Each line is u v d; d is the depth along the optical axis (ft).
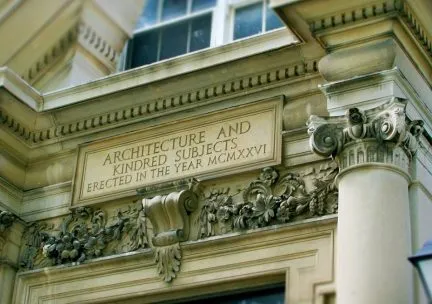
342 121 44.88
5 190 53.57
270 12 59.67
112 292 49.44
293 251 45.83
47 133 54.34
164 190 50.03
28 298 51.47
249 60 49.19
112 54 61.52
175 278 48.06
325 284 44.50
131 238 50.29
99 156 52.90
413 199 44.06
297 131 48.01
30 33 57.77
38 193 53.98
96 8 60.23
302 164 47.52
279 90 49.34
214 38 60.64
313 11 45.98
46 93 54.70
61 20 58.90
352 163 44.01
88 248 50.98
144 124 52.13
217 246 47.62
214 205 48.62
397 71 44.75
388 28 45.19
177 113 51.37
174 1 63.31
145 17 63.67
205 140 50.31
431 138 46.75
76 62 59.36
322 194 46.32
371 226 42.11
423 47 46.44
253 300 46.83
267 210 47.14
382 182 43.06
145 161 51.47
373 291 40.70
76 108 53.26
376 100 44.68
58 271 51.11
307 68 48.44
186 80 50.70
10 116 53.62
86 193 52.29
